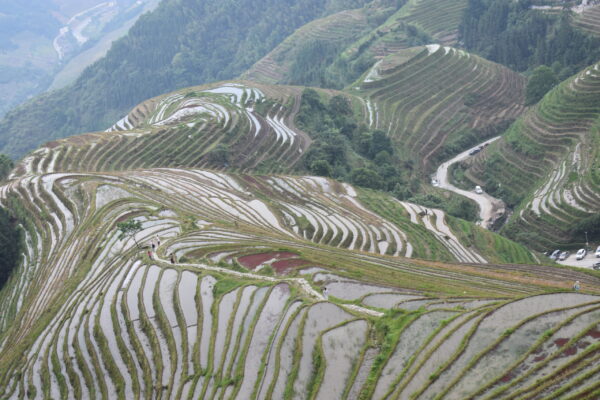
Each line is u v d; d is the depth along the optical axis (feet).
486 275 158.30
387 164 345.72
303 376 101.71
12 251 219.82
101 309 151.33
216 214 230.27
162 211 222.07
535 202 283.38
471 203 318.45
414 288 134.21
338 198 265.54
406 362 96.12
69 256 199.72
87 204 236.43
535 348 90.12
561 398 79.77
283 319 120.06
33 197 249.34
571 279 164.25
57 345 144.66
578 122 316.81
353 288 135.23
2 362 151.74
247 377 107.96
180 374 118.01
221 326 126.82
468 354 93.09
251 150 336.08
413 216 252.01
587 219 246.27
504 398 82.48
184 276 155.74
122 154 314.96
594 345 86.53
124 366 128.57
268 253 170.40
